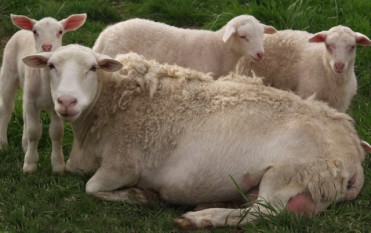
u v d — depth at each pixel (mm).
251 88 8336
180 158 8086
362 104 11133
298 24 13039
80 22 9906
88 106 8289
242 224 7609
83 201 7984
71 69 7680
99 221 7652
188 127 8125
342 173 7742
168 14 14312
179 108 8219
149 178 8281
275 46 10906
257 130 7918
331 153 7777
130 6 14859
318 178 7633
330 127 8047
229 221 7625
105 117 8359
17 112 10328
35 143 8789
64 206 7941
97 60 7945
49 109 8672
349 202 8148
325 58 10312
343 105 10602
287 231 7254
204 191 8062
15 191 8344
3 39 13578
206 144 8000
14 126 10148
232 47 10922
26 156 8836
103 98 8383
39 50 9102
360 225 7676
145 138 8195
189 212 7730
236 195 8047
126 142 8250
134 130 8242
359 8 13539
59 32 9258
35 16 14055
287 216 7457
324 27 12984
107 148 8305
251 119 7980
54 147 8820
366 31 12789
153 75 8430
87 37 13484
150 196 8281
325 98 10492
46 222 7594
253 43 10578
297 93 10695
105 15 14391
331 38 10109
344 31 10164
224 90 8312
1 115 9664
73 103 7484
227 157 7918
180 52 10977
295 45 10789
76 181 8516
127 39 10883
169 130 8156
